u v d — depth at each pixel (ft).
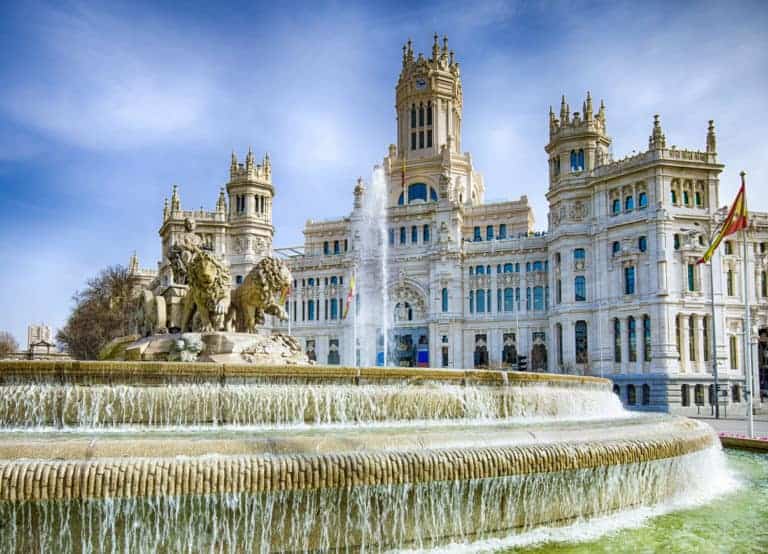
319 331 364.38
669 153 262.26
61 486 42.75
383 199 387.55
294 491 47.06
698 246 259.60
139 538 43.98
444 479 51.24
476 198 426.51
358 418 74.33
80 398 66.69
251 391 70.54
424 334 346.33
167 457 46.37
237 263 361.10
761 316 272.31
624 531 58.59
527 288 328.08
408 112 409.90
